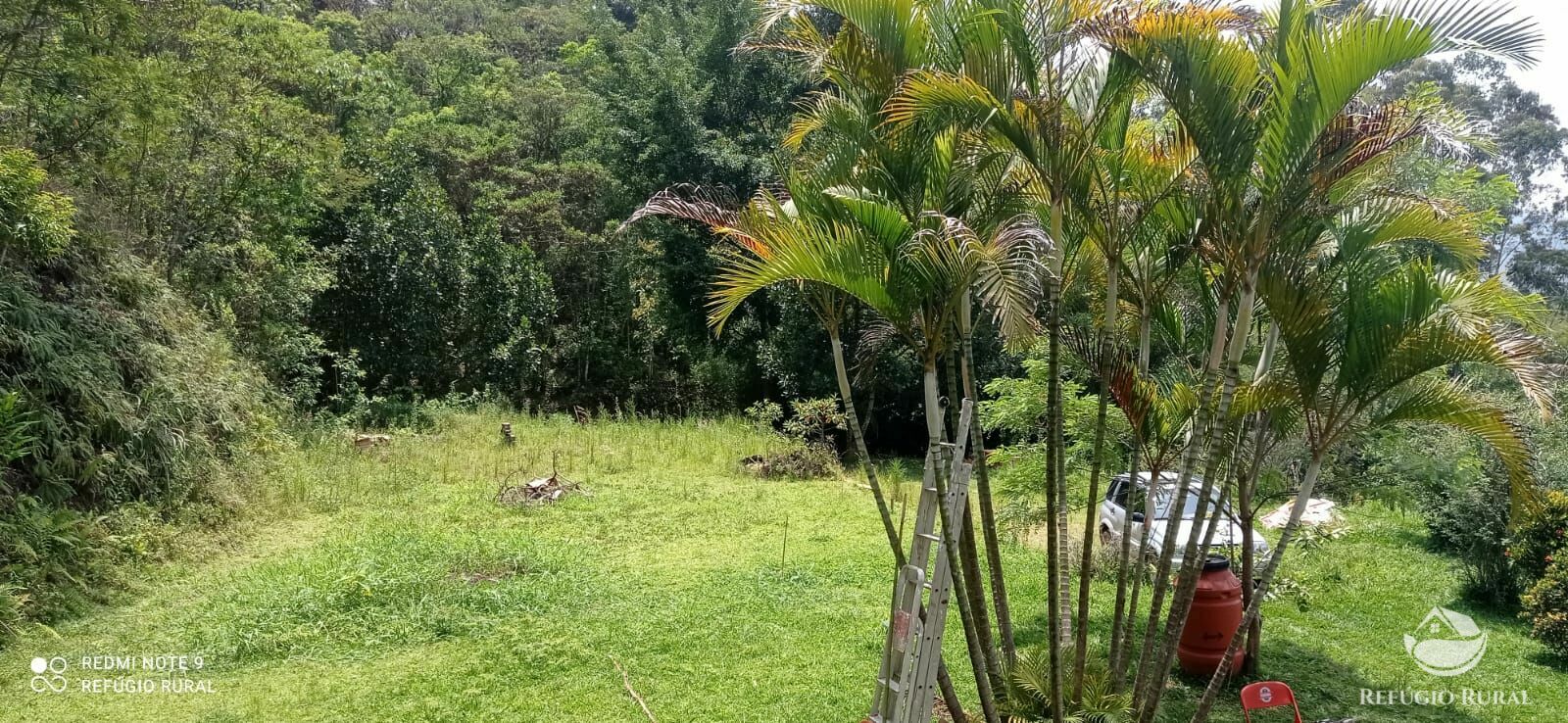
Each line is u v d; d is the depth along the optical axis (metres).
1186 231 4.75
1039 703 4.51
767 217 4.29
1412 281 3.95
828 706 5.57
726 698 5.66
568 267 23.34
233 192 14.33
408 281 19.55
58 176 10.23
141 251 12.73
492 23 32.19
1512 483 4.22
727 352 21.02
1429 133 3.72
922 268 4.02
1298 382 4.21
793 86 18.98
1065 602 5.00
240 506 9.69
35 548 6.92
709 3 19.34
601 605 7.41
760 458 15.11
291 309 16.02
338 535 9.42
